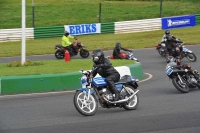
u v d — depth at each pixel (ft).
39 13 217.36
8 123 50.93
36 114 55.93
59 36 175.63
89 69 84.89
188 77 71.20
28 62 95.40
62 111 57.62
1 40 166.20
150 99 65.62
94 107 54.75
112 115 54.54
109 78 54.60
